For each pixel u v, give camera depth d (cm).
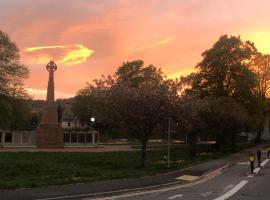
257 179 2703
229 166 3712
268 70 8581
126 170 2870
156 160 3781
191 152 4584
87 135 5497
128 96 2992
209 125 4753
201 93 6612
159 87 3112
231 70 6581
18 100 6756
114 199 1775
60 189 1983
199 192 2038
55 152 3731
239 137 10181
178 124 3444
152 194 1956
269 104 8600
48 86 4828
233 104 5494
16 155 3288
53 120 4788
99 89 3186
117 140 8238
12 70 6588
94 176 2492
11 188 1969
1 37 6525
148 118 2992
